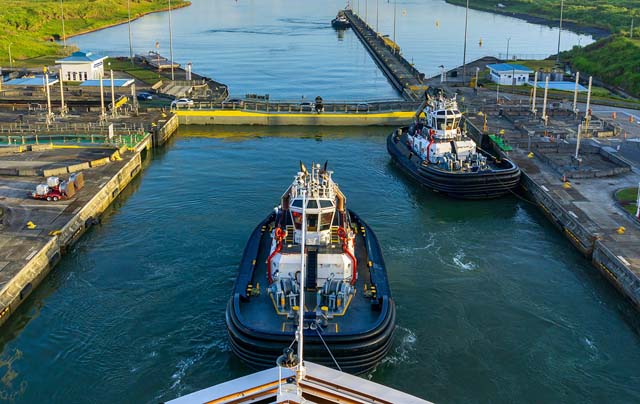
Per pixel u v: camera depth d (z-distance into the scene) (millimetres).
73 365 41406
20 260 50312
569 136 91375
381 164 86250
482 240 61344
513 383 40031
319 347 36844
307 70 170750
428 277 53156
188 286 50969
